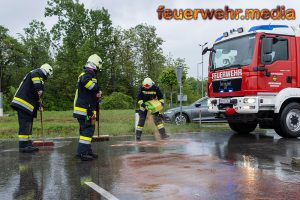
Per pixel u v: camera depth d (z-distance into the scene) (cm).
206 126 1531
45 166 698
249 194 479
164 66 6028
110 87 6556
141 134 1227
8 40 6275
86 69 759
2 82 6450
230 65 1105
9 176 619
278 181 541
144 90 1130
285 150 830
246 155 769
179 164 684
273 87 1051
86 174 618
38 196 494
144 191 505
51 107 5266
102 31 6028
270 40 1030
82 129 757
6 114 3050
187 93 5166
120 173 620
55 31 5753
